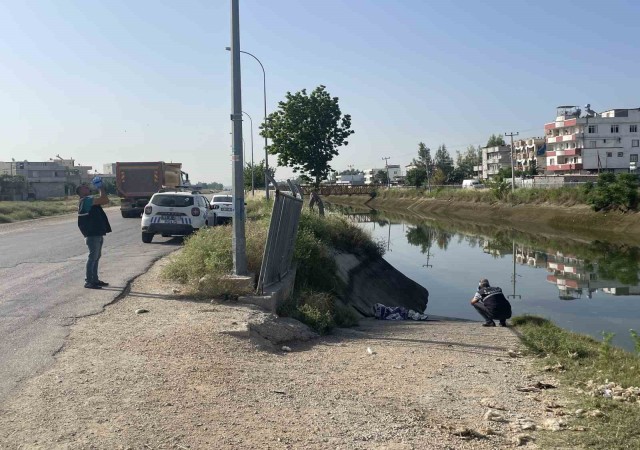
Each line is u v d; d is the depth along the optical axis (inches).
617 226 2026.3
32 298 406.6
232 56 426.3
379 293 848.3
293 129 1227.9
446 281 1103.0
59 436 187.3
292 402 234.7
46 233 972.6
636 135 3690.9
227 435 195.8
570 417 235.9
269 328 355.6
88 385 235.8
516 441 205.3
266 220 721.0
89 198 447.8
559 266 1296.8
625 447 201.3
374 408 235.6
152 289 452.8
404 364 319.6
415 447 196.1
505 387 282.5
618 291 986.7
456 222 2571.4
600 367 331.9
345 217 1099.9
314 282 617.3
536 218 2469.2
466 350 372.2
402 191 4138.8
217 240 518.9
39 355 274.1
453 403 252.5
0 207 1534.2
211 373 261.6
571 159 3814.0
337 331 430.3
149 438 189.3
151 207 801.6
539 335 414.6
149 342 302.5
